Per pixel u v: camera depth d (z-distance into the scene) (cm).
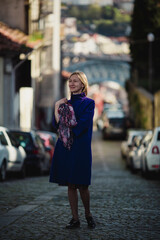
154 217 860
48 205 997
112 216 871
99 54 12838
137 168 2284
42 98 4872
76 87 747
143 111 5928
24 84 3281
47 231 730
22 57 3131
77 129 727
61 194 1209
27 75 3278
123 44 14638
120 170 2736
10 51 2791
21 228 751
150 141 1894
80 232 725
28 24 3794
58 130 738
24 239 679
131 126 6800
